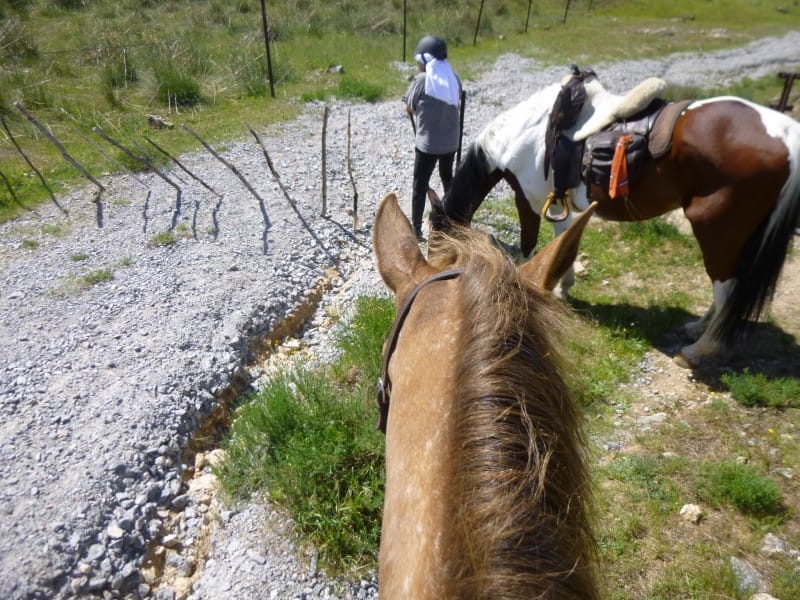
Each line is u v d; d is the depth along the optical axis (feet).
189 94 32.24
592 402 13.25
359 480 11.15
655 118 13.28
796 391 13.10
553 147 14.40
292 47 44.98
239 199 21.75
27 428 11.69
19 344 14.01
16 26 36.91
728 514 10.69
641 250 19.57
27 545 9.55
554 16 74.54
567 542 3.66
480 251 5.11
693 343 14.94
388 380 5.75
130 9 46.65
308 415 12.14
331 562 10.03
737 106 12.44
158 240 18.69
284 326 16.06
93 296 15.90
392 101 35.50
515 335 4.23
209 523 10.77
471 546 3.39
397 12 58.75
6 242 18.38
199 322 15.11
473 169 16.94
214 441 12.71
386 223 6.48
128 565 9.69
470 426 3.81
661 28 74.33
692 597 9.35
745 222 12.41
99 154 24.71
